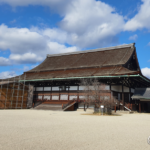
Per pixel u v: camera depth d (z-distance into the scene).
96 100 31.81
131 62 54.69
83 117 23.97
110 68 47.06
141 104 47.72
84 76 43.62
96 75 42.38
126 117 26.06
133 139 10.12
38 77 52.56
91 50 63.47
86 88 38.12
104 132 12.13
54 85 50.28
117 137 10.55
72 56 65.62
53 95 49.41
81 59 60.09
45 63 65.94
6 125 14.41
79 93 45.53
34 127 13.64
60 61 63.94
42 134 10.86
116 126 15.37
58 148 7.83
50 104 46.12
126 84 43.84
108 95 39.84
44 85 51.84
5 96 43.16
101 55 58.62
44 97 50.62
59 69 55.66
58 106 42.81
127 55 51.97
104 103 31.00
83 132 11.91
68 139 9.66
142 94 43.34
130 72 39.66
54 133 11.30
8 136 9.98
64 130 12.53
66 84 48.31
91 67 50.78
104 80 44.00
